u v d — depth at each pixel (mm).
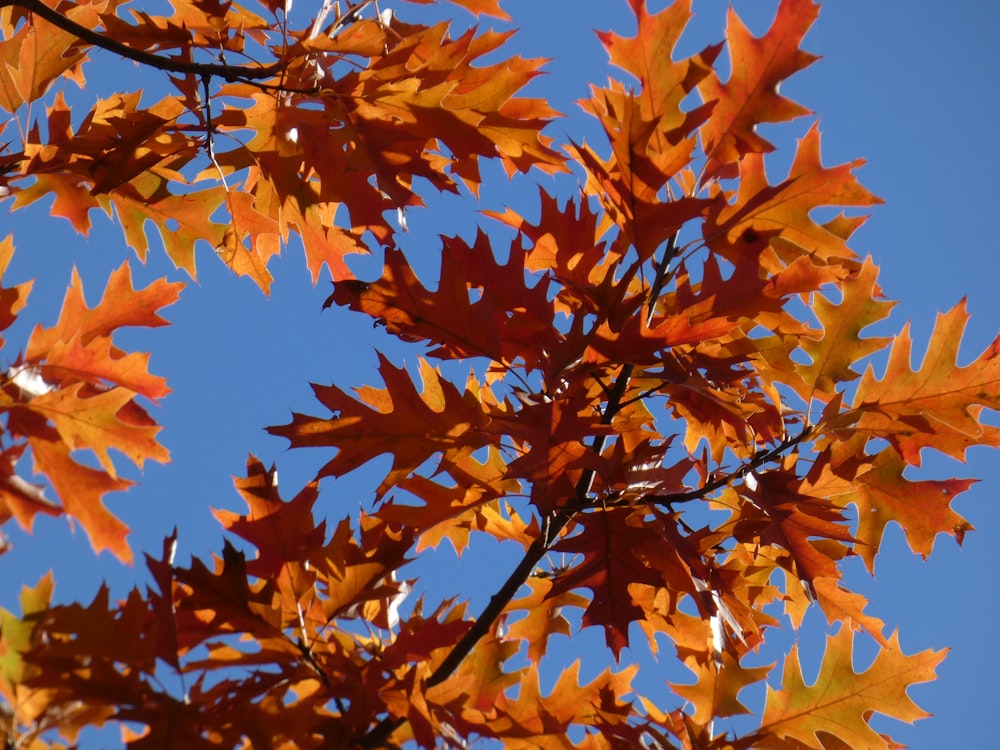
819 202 1606
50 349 1518
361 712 1484
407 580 1611
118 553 1453
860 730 1635
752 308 1568
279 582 1549
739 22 1606
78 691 1399
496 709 1527
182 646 1510
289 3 1670
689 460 1591
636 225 1585
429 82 1660
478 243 1618
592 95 1586
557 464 1534
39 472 1462
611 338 1558
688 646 1659
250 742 1455
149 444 1491
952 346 1651
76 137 1683
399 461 1585
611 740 1571
